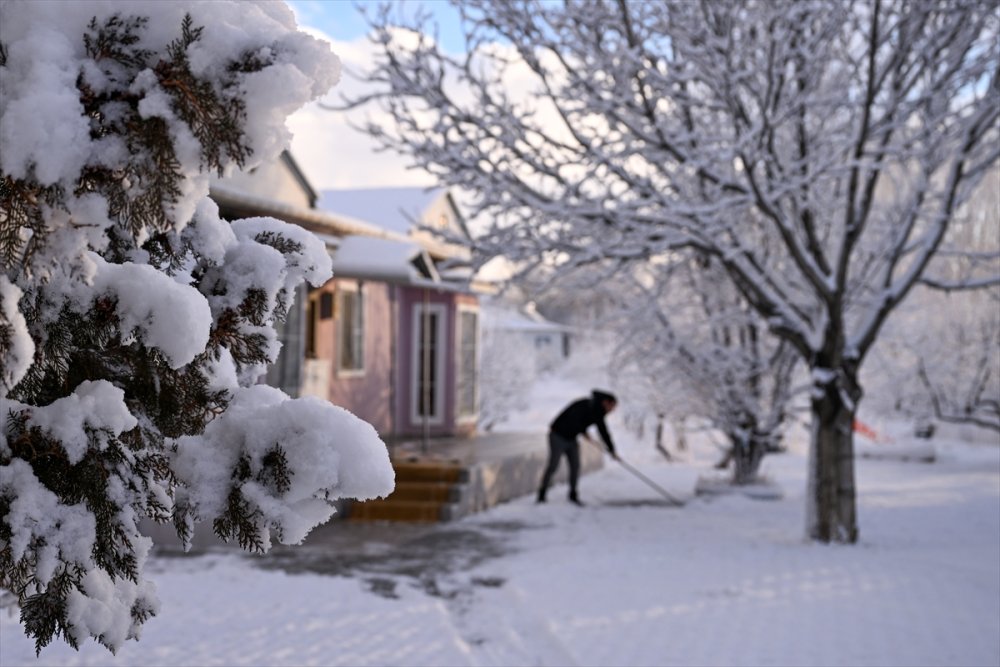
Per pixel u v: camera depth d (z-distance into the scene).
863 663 5.22
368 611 6.68
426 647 5.75
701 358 15.27
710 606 6.82
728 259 9.91
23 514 2.17
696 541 10.12
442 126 9.45
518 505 13.27
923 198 10.31
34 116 1.91
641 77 9.37
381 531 10.74
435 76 9.61
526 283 10.37
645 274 14.66
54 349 2.29
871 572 7.86
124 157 2.06
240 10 2.14
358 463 2.49
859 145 9.52
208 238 2.63
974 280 10.10
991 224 12.33
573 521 11.73
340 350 15.23
